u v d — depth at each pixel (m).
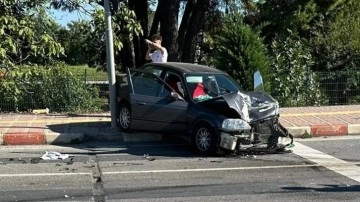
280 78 16.44
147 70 11.56
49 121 13.27
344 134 12.56
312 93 16.61
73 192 7.51
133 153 10.46
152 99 11.15
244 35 15.88
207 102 10.44
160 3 19.86
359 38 19.02
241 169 9.02
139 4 22.31
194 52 21.23
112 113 12.16
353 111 14.84
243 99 10.20
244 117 10.03
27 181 8.14
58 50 13.11
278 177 8.42
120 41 14.87
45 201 7.05
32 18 13.02
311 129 12.36
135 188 7.73
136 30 14.65
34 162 9.56
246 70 15.62
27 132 11.70
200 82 10.92
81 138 11.57
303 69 16.61
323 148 10.91
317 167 9.14
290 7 24.22
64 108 15.15
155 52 13.50
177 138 11.92
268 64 16.17
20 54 13.38
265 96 10.77
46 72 14.40
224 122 9.91
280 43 17.27
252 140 10.05
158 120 11.01
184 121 10.59
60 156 10.09
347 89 17.03
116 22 14.32
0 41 12.38
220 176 8.50
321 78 16.91
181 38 21.55
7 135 11.38
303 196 7.29
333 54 19.05
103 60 21.98
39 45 12.88
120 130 12.05
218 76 11.28
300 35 23.73
